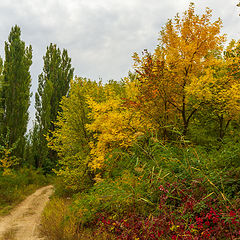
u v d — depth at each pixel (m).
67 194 10.98
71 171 10.02
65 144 10.73
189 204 3.12
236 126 9.82
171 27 8.48
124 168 5.13
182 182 3.70
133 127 7.04
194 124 9.74
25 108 20.02
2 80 19.94
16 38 21.00
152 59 8.17
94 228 4.98
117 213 4.51
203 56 8.67
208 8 7.91
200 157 4.31
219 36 7.99
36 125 23.03
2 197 11.41
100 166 7.47
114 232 4.15
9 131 17.64
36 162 22.28
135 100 8.14
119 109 8.32
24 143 19.92
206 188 3.50
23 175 16.97
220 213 2.90
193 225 2.82
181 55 8.39
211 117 9.77
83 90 11.04
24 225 7.08
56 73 26.91
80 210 5.57
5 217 8.42
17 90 19.27
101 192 5.07
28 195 13.16
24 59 21.56
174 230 2.93
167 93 7.60
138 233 3.35
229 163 4.19
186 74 8.53
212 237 2.70
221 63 8.75
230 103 7.42
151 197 3.94
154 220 3.19
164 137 7.02
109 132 7.13
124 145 6.47
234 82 7.93
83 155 9.95
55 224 5.74
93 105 7.85
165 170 3.93
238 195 3.34
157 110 7.50
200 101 7.98
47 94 23.23
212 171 3.87
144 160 4.41
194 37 8.16
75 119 10.73
